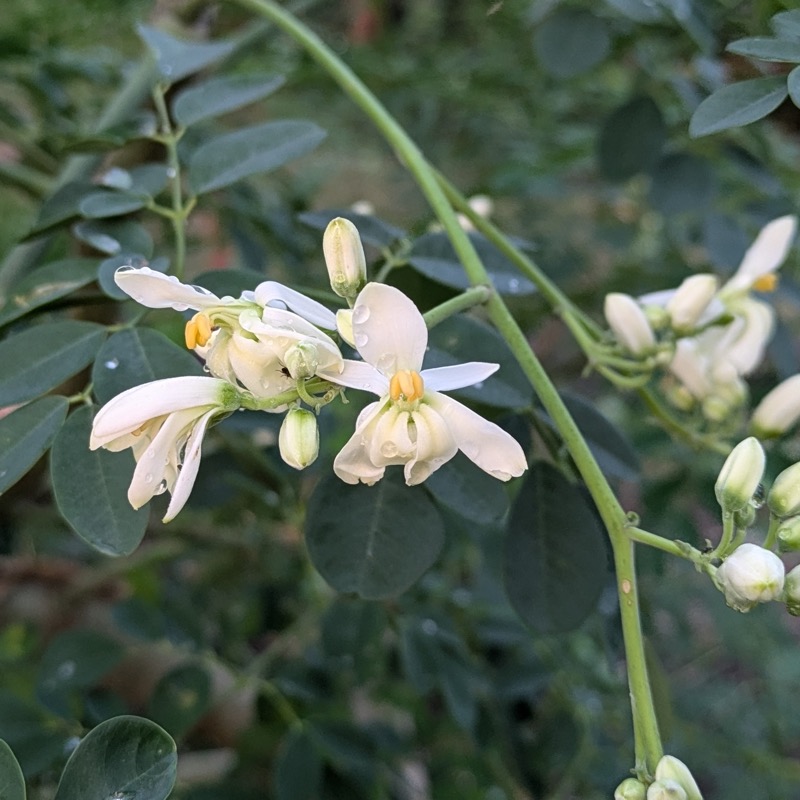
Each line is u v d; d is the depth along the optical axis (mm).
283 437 126
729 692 360
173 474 130
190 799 212
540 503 162
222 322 128
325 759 224
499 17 326
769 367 272
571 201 373
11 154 294
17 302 157
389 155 388
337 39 390
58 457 134
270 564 319
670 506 259
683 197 239
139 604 227
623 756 292
